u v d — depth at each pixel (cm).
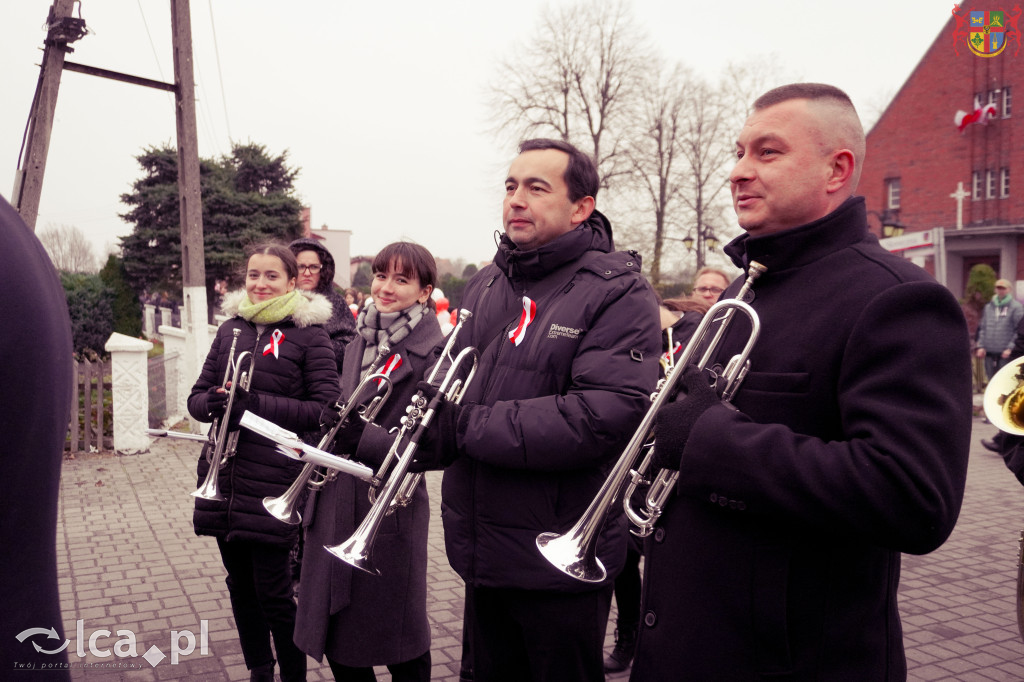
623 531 226
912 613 430
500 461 210
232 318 349
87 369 841
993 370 1188
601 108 2992
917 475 131
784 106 163
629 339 220
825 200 164
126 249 3189
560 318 224
